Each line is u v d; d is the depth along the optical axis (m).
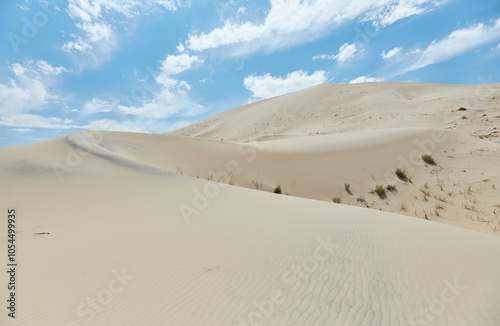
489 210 10.24
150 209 7.64
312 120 54.78
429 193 13.02
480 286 3.75
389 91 60.00
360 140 20.86
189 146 21.11
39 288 3.79
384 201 13.22
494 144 18.25
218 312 3.23
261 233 5.69
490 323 3.04
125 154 17.14
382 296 3.51
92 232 6.05
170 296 3.56
